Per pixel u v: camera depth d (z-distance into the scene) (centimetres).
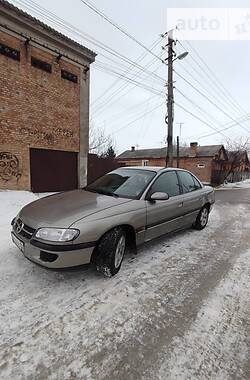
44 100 1013
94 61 1188
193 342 207
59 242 263
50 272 312
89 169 1273
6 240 420
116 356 190
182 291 287
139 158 3509
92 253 284
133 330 219
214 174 2900
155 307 254
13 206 736
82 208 307
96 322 227
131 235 343
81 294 270
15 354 186
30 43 941
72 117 1134
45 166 1054
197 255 400
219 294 283
